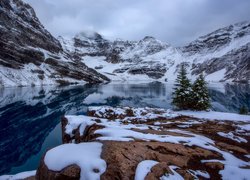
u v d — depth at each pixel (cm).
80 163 796
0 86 9175
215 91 9294
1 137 2906
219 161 998
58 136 2981
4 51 11156
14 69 11062
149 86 13525
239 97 7262
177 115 2564
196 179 831
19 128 3338
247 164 1027
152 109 2964
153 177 764
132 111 2758
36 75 11962
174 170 843
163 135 1242
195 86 3241
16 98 6169
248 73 17888
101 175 758
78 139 1567
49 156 862
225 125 2034
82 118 1927
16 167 2009
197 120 2328
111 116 2659
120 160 818
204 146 1136
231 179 874
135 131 1307
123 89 10862
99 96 7612
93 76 16638
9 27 13550
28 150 2438
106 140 1034
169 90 10506
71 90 9394
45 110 4788
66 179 762
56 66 14300
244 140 1562
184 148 1053
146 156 896
